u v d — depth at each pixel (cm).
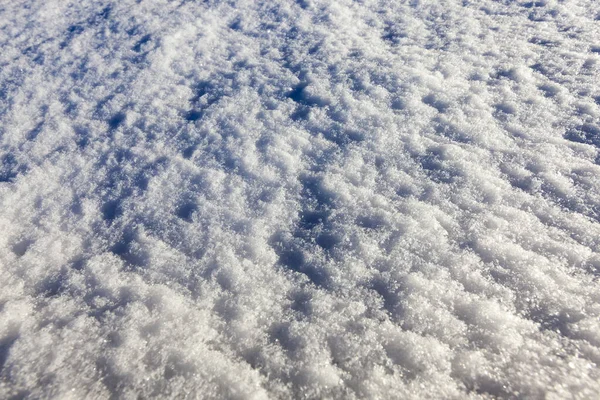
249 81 290
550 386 121
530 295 144
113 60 329
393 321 141
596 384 120
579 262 153
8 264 174
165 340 141
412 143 220
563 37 296
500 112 235
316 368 130
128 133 252
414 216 178
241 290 156
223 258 169
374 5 382
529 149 208
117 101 281
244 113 258
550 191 183
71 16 407
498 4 355
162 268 167
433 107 245
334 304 148
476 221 173
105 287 161
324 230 178
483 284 149
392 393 123
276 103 265
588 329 133
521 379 123
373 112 246
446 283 150
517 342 132
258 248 172
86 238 185
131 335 143
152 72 309
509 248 160
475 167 200
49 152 242
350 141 227
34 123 267
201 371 131
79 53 343
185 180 212
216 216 189
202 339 141
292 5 395
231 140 237
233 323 145
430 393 122
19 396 128
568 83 249
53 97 291
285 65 304
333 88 270
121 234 186
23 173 226
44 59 338
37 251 179
